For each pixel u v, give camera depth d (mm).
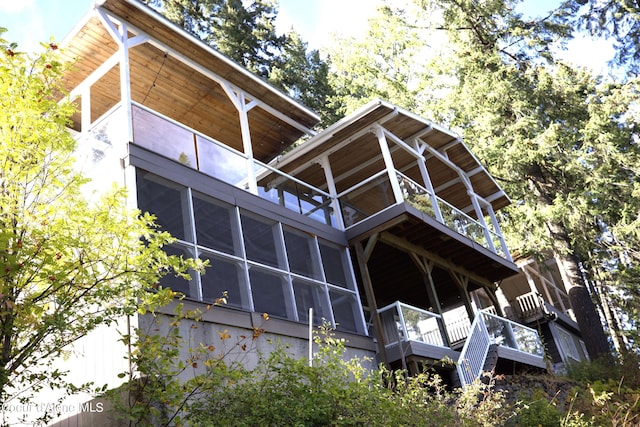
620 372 17875
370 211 15312
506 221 27141
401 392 9914
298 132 16391
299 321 11758
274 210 12734
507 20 27125
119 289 7035
